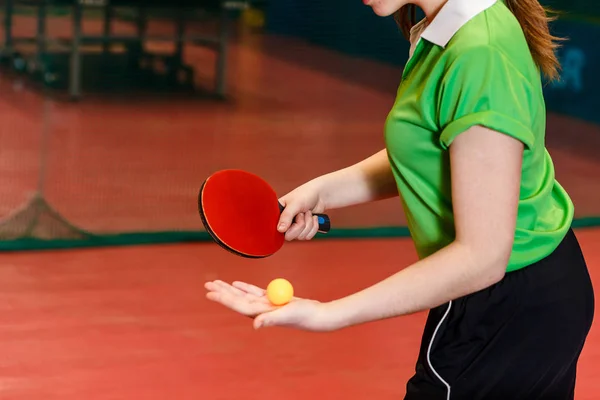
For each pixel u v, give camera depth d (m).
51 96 10.02
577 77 9.42
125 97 10.16
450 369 2.34
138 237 6.15
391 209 7.16
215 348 4.63
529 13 2.28
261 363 4.49
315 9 11.09
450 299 2.07
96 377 4.28
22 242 5.92
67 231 6.17
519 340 2.29
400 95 2.30
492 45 2.08
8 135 8.43
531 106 2.14
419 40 2.24
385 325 4.98
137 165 7.84
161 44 10.52
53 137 8.52
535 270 2.30
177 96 10.34
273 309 2.03
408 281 2.06
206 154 8.34
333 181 2.78
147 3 10.20
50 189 6.99
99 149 8.26
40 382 4.20
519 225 2.28
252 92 10.68
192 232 6.28
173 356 4.53
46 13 10.18
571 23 9.25
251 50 11.23
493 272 2.04
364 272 5.85
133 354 4.53
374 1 2.28
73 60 9.88
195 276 5.62
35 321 4.84
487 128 2.02
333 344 4.73
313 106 10.38
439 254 2.06
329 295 5.42
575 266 2.38
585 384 4.38
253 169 7.96
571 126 9.44
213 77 10.70
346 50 11.12
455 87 2.08
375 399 4.18
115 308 5.07
